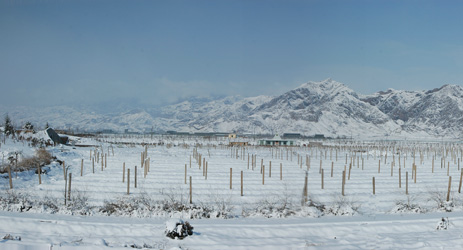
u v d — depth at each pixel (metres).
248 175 65.50
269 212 37.44
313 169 76.69
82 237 26.86
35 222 30.00
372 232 29.56
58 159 71.50
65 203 39.75
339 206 39.81
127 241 25.78
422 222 31.72
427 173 74.62
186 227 27.33
